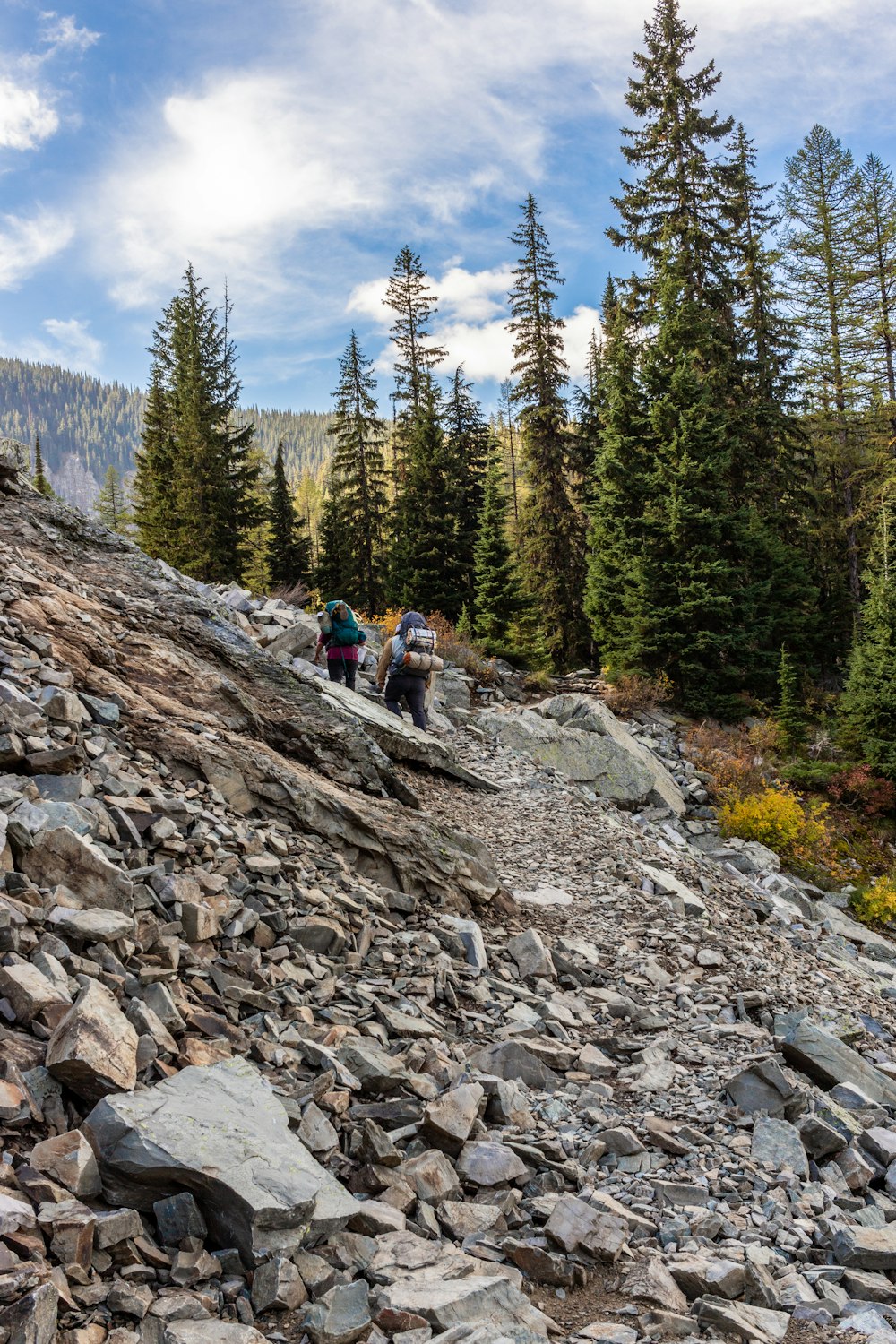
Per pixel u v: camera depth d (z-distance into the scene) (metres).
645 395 25.38
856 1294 3.75
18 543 8.85
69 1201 2.64
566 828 11.09
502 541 25.80
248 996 4.47
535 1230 3.74
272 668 8.84
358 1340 2.71
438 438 36.72
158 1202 2.89
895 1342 3.25
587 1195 4.11
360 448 43.53
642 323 29.19
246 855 5.82
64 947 3.66
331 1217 3.09
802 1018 7.05
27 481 10.20
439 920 6.96
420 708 12.46
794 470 32.44
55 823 4.46
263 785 6.78
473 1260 3.26
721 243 29.06
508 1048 5.26
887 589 22.48
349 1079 4.19
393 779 8.66
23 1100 2.90
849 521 34.06
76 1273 2.45
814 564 32.75
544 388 35.31
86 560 9.35
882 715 20.42
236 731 7.50
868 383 36.94
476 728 15.65
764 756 20.06
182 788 6.06
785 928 11.04
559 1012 6.32
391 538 41.44
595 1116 4.94
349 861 7.00
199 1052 3.68
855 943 13.16
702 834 15.45
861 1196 4.85
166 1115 3.10
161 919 4.57
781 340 32.97
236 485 41.12
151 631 8.34
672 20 29.08
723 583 23.02
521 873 9.37
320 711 8.63
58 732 5.48
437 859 7.47
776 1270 3.78
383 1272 3.05
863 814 18.91
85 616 7.57
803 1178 4.72
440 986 5.87
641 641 22.56
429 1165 3.82
